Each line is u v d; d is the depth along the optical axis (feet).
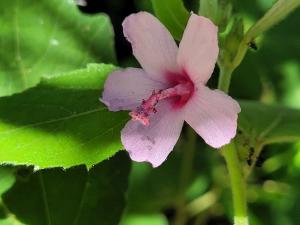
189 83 0.21
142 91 0.21
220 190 0.37
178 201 0.36
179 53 0.20
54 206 0.24
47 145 0.21
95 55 0.26
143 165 0.37
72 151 0.21
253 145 0.25
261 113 0.27
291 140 0.25
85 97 0.22
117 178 0.24
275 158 0.37
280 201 0.37
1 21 0.26
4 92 0.25
